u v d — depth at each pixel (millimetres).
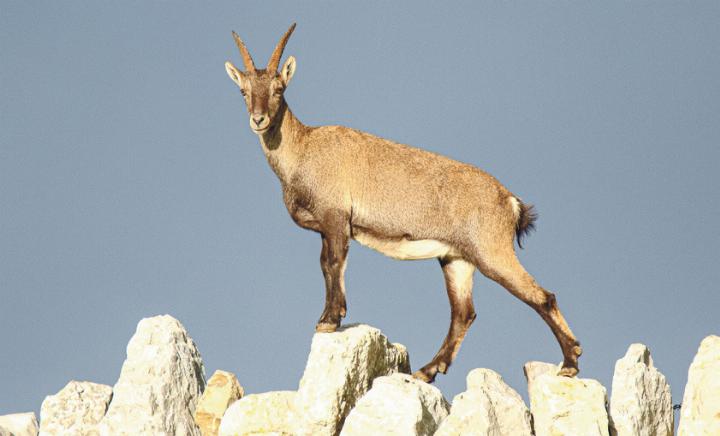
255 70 49688
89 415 45000
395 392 42656
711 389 41656
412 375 49500
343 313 47188
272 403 44781
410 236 49062
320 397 44156
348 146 49156
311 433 44156
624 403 43812
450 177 49125
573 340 47094
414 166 49156
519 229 49625
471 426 41656
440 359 49625
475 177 49281
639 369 44438
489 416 41938
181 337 47344
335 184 48656
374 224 49000
